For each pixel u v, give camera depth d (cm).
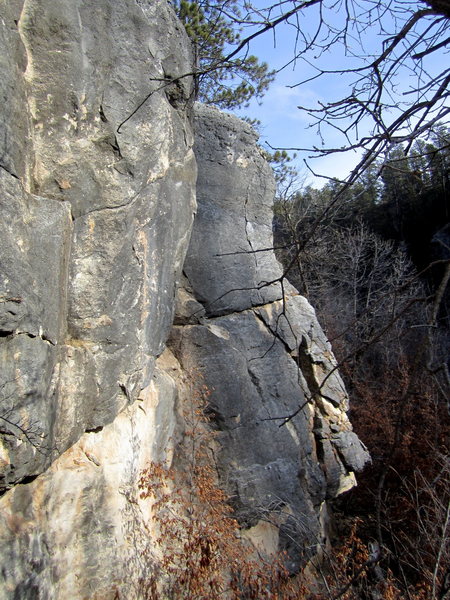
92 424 485
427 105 227
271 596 583
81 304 454
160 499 585
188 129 593
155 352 585
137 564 514
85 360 453
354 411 1106
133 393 532
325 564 741
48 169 419
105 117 455
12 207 355
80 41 428
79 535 464
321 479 763
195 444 660
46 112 414
